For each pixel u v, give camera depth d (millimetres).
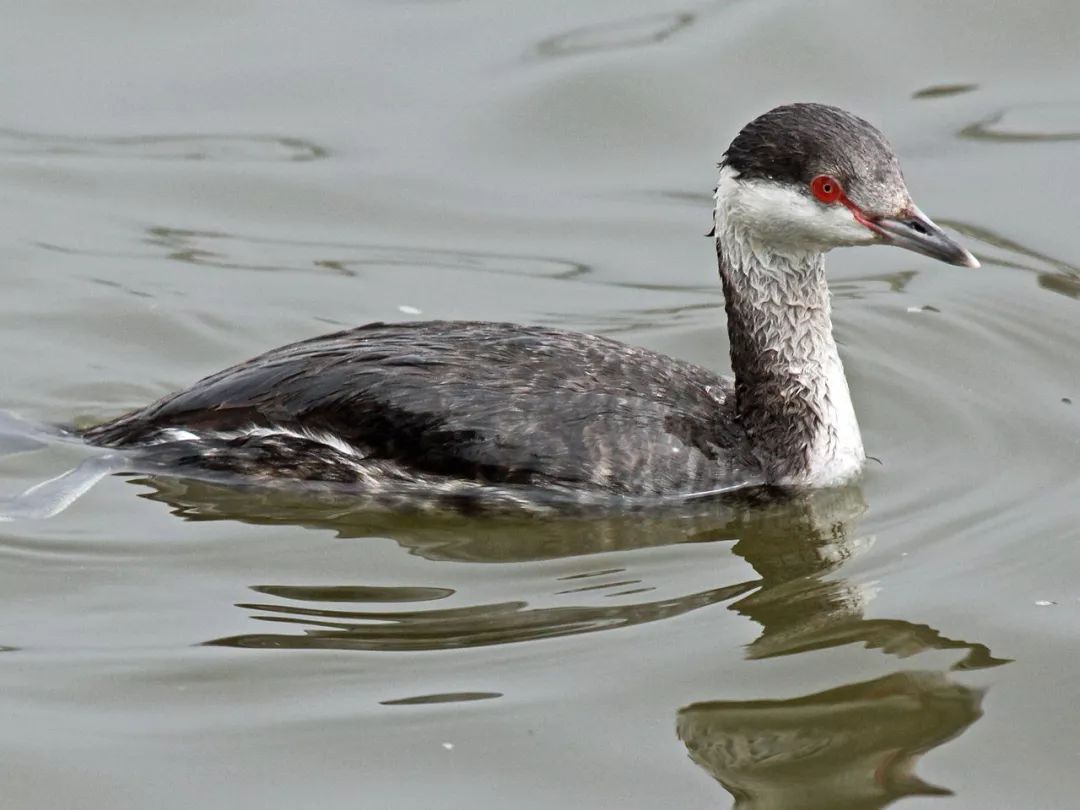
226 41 21547
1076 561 13211
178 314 17312
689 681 11875
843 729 11414
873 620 12570
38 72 20938
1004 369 16391
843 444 14586
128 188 19359
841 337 17109
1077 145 19594
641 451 14008
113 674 11984
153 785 10922
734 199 14391
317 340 14703
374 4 22047
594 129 20109
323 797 10805
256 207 19141
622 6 22000
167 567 13281
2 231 18547
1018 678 11898
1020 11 21328
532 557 13516
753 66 20766
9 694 11766
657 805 10727
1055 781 10945
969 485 14430
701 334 17234
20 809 10719
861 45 21000
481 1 22000
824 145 13930
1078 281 17688
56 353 16578
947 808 10719
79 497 14062
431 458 13953
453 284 18031
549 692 11781
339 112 20391
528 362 14289
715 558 13477
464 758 11148
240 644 12320
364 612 12711
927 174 19234
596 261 18453
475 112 20297
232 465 14266
